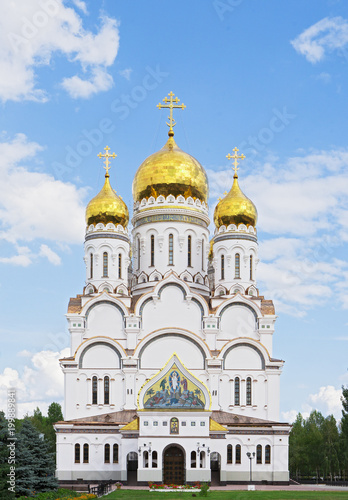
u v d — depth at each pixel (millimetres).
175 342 86812
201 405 77000
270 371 86500
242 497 63594
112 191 97000
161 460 75688
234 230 94125
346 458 95500
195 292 89688
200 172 97750
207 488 66062
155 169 96125
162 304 89438
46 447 64312
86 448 80938
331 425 117125
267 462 81562
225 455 78938
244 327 89750
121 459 78562
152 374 85812
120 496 64188
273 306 92000
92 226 94000
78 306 89938
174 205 94688
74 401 84750
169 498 62062
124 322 88688
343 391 95500
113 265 92812
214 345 88125
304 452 115438
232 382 86375
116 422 81250
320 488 78562
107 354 86312
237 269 93625
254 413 85625
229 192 97750
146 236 95312
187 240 95000
